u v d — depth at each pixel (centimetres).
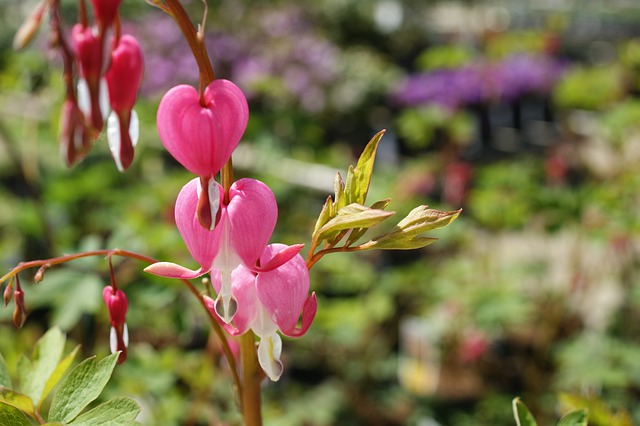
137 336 416
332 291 521
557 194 524
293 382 503
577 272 539
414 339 554
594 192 518
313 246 153
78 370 154
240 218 135
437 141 886
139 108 579
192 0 1067
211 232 135
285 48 1052
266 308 142
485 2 1736
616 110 610
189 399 354
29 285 348
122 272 320
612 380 450
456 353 543
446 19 1780
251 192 137
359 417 503
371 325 533
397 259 614
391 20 1641
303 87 1034
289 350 512
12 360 327
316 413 458
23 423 148
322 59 1076
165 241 335
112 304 158
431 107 730
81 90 117
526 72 941
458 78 866
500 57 893
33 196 407
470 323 529
